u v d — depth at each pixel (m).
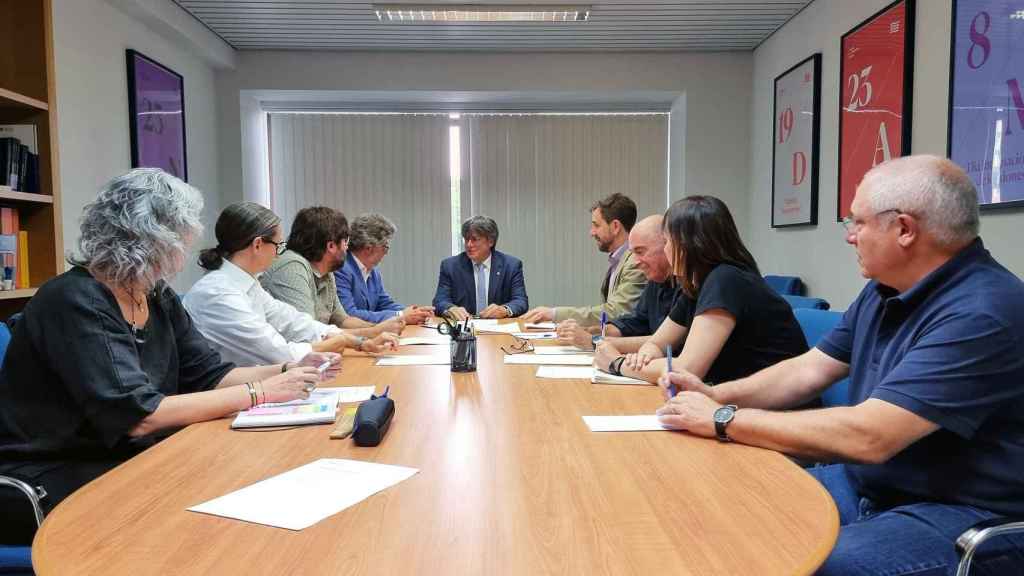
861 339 1.47
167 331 1.65
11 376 1.43
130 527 0.87
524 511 0.92
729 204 5.37
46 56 2.83
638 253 2.46
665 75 5.28
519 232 5.69
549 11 4.21
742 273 1.88
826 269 4.12
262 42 4.95
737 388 1.59
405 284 5.65
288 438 1.29
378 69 5.20
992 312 1.18
